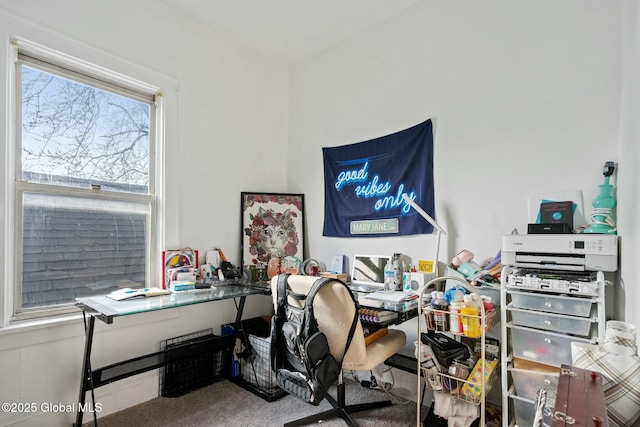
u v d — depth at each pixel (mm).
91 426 1978
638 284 1298
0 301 1806
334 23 2805
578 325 1548
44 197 2035
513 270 1749
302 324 1669
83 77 2219
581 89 1873
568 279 1569
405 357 2385
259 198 3133
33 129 2012
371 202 2770
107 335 2166
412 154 2525
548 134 1969
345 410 2072
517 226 2053
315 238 3201
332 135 3102
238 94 3090
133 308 1779
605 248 1517
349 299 1719
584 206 1835
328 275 2855
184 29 2689
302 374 1744
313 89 3270
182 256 2564
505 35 2152
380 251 2705
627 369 1159
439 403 1782
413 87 2574
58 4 2033
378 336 2066
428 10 2512
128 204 2412
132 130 2457
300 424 1976
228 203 2971
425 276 2266
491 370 1703
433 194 2420
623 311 1511
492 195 2160
